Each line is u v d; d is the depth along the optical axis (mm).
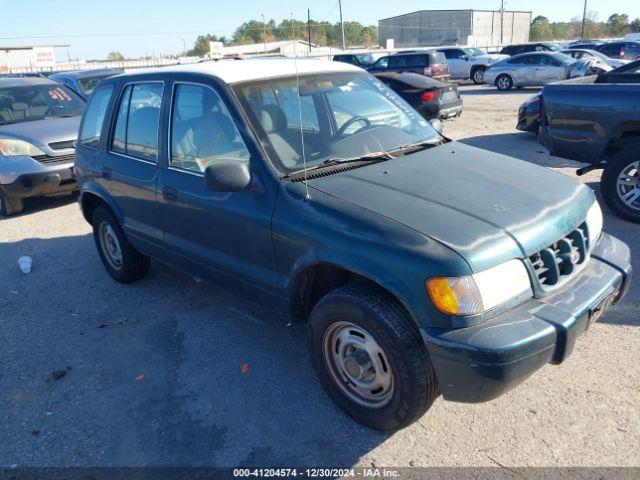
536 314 2582
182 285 5047
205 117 3645
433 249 2527
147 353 3936
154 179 4070
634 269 4672
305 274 3107
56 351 4051
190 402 3352
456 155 3641
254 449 2934
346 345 2965
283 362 3717
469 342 2422
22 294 5129
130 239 4668
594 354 3523
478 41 68438
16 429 3209
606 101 5707
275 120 3488
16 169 7379
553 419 2992
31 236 6887
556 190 3154
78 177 5180
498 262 2553
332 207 2910
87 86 13844
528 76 21594
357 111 3920
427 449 2848
